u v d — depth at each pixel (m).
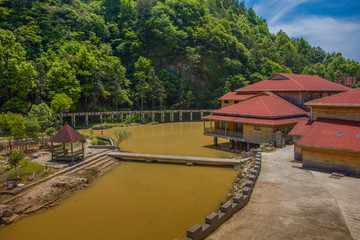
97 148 31.67
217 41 92.62
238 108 35.41
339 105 20.77
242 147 34.31
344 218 10.81
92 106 64.38
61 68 56.31
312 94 41.19
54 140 24.67
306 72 114.38
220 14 126.88
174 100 82.94
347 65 128.25
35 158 26.00
